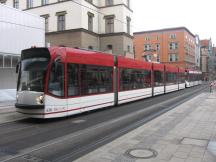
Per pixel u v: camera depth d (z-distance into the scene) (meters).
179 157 7.16
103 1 43.09
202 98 24.48
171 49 88.06
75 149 8.18
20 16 23.11
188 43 93.94
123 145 8.36
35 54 12.84
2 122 12.56
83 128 11.30
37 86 12.37
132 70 21.12
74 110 13.80
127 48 43.28
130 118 13.83
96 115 14.86
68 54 13.51
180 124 11.69
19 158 7.29
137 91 21.97
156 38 89.69
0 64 21.58
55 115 12.65
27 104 12.42
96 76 15.88
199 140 8.92
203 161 6.85
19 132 10.54
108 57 17.41
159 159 7.00
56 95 12.69
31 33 24.20
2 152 7.84
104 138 9.56
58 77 12.84
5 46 21.78
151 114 15.13
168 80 32.31
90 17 41.03
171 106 18.83
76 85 14.01
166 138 9.21
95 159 7.02
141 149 7.91
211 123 11.88
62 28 40.06
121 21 41.88
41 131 10.73
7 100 22.22
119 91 18.80
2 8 21.44
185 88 45.91
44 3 41.69
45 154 7.66
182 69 41.81
